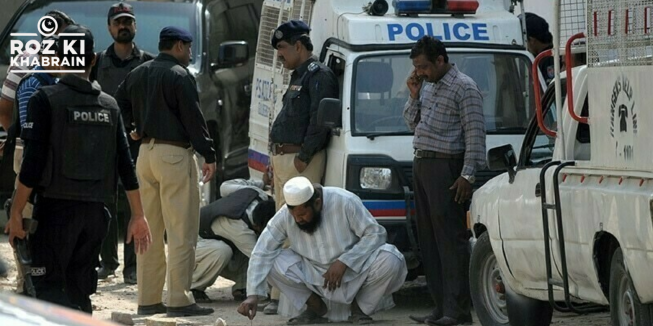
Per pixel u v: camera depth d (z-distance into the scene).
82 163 13.91
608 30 13.31
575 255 13.75
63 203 13.94
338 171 18.58
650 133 12.36
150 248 18.38
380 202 18.31
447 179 16.75
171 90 17.66
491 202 16.05
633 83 12.73
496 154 15.48
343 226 17.27
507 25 19.75
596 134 13.63
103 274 22.16
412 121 17.39
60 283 14.12
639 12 12.68
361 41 19.08
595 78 13.64
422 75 16.73
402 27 19.27
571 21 15.15
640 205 12.16
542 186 14.31
